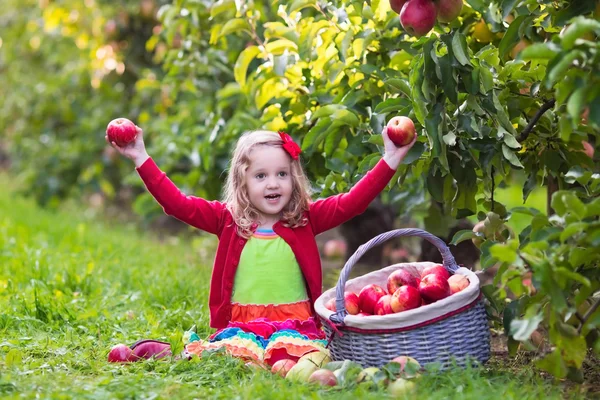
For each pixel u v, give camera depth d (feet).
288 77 15.94
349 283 13.03
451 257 12.36
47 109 34.78
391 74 14.07
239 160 13.11
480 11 12.51
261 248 12.98
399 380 10.53
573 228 9.96
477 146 12.48
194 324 14.87
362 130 14.46
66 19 31.07
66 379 11.23
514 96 12.75
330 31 14.73
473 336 11.45
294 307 12.93
